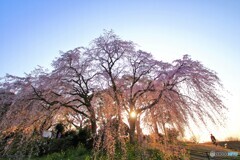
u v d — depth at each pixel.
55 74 12.55
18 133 10.61
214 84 10.08
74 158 12.52
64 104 13.17
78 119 18.84
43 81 12.09
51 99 12.92
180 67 10.64
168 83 10.85
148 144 9.70
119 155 9.55
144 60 12.84
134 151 9.91
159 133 10.44
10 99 11.60
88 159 10.85
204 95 9.94
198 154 13.90
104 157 9.59
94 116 12.14
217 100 9.69
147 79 12.83
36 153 11.18
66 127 19.97
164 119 10.61
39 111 11.29
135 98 12.27
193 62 10.79
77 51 13.31
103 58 13.12
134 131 11.70
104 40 13.34
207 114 9.71
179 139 10.33
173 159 10.02
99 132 9.96
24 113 10.91
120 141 9.52
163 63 11.77
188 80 10.39
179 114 10.45
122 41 13.02
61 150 14.32
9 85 11.96
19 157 9.99
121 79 13.16
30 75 12.29
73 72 13.38
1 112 11.37
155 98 11.75
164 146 9.87
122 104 10.91
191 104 10.09
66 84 13.36
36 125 11.38
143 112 11.55
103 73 12.95
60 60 13.02
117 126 9.78
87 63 13.33
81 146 14.51
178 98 10.55
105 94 11.11
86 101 13.55
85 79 13.68
